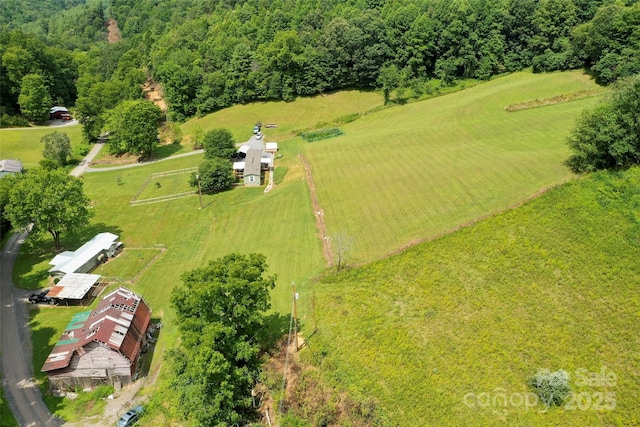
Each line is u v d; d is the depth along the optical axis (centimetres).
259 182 9444
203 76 14100
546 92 10444
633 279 4678
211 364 4047
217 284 4344
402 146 9006
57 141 11550
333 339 4775
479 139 8412
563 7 12056
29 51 15625
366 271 5581
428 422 3859
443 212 6272
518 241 5416
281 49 13625
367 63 13650
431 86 13175
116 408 4884
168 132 13450
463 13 12938
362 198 7275
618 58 9969
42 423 4759
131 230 8388
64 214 7475
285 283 5841
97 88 14212
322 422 4022
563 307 4612
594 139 5894
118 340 5088
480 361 4272
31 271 7419
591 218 5394
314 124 12531
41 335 5919
